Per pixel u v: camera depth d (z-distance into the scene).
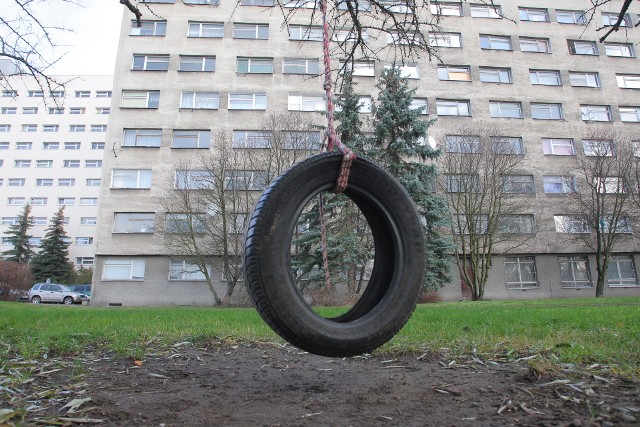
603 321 5.83
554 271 24.62
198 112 24.80
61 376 3.08
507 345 3.98
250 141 22.73
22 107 56.81
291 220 2.20
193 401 2.44
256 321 6.80
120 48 25.38
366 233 17.17
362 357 3.80
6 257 47.44
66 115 56.81
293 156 20.94
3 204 54.94
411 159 21.78
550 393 2.35
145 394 2.60
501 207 22.30
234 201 20.50
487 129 24.19
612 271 25.16
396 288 2.36
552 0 29.03
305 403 2.38
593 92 28.02
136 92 24.95
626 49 29.36
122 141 24.14
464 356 3.61
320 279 16.39
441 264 17.00
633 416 1.90
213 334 5.05
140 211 23.23
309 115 24.31
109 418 2.11
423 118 25.69
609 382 2.48
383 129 17.25
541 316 6.77
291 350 4.29
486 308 10.32
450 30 27.47
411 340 4.38
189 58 25.77
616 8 29.38
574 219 24.91
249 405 2.36
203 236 20.97
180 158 24.05
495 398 2.32
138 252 22.69
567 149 26.91
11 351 3.95
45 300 27.58
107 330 5.47
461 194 21.61
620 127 27.62
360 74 25.36
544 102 27.30
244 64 25.92
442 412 2.12
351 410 2.22
